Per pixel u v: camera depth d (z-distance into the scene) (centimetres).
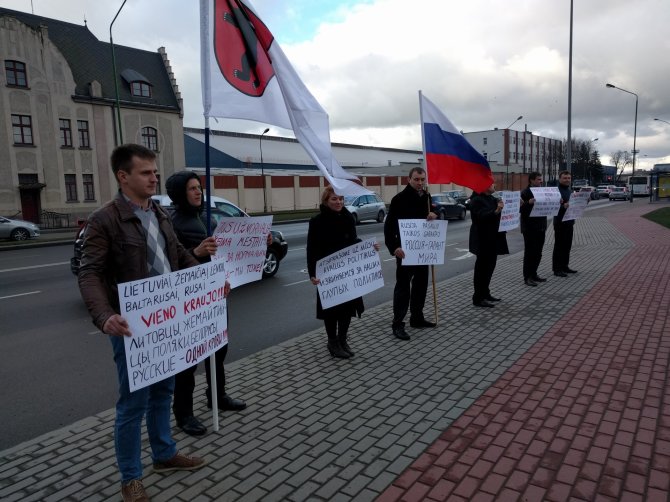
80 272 255
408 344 548
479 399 400
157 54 3838
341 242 511
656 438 330
